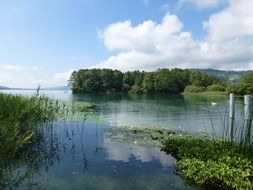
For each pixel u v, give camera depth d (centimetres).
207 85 12031
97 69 12381
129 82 12450
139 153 1228
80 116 2369
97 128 1867
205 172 863
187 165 980
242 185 807
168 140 1352
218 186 850
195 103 4991
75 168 1005
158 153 1232
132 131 1748
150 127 1912
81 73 12056
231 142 1154
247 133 1079
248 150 1054
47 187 813
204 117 2725
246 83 8025
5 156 788
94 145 1368
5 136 811
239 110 3212
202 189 840
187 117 2725
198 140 1324
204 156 1038
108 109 3550
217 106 4212
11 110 1147
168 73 11938
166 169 1009
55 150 1253
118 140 1489
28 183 830
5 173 796
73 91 11969
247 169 869
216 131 1819
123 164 1064
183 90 11888
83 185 842
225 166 888
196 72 12538
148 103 4953
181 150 1153
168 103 4984
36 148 1263
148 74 12000
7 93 1568
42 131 1498
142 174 953
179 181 895
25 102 1374
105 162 1085
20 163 966
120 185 852
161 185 859
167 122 2339
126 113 3070
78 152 1229
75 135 1619
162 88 11369
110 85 12162
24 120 1191
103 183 864
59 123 2023
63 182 862
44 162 1072
